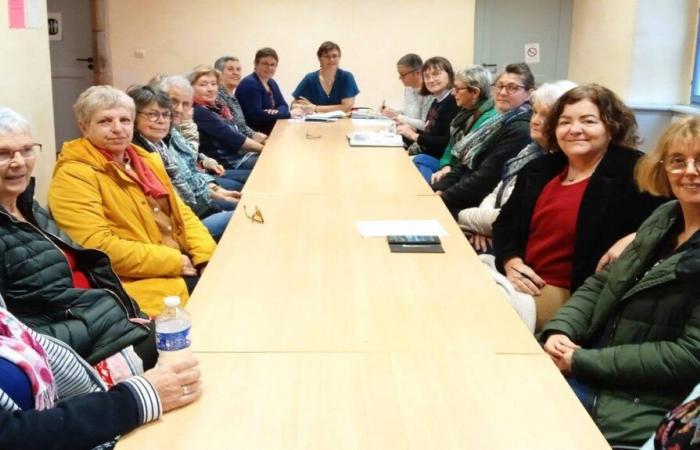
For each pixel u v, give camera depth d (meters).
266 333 1.69
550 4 7.81
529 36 7.90
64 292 2.06
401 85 7.81
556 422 1.32
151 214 2.76
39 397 1.33
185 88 3.95
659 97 5.95
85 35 7.70
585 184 2.49
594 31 6.98
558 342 2.01
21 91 3.37
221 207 4.03
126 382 1.34
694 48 5.79
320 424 1.30
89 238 2.52
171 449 1.24
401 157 4.21
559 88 2.99
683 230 1.92
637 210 2.39
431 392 1.42
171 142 3.67
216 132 5.05
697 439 1.26
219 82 5.52
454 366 1.53
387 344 1.64
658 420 1.73
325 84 6.76
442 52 7.76
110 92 2.62
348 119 6.16
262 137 5.78
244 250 2.33
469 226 3.30
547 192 2.58
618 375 1.79
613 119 2.42
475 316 1.81
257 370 1.51
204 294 1.93
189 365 1.41
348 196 3.16
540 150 3.10
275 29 7.65
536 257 2.58
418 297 1.93
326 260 2.24
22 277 2.00
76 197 2.53
